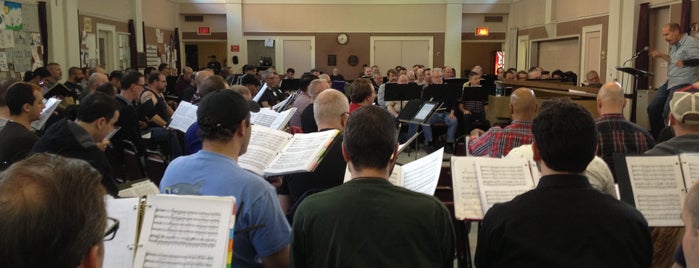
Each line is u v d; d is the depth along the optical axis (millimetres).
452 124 8086
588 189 1508
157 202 1377
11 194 722
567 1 11953
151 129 6113
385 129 1566
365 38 15211
